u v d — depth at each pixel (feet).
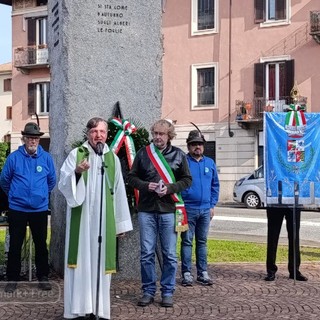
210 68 84.89
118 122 22.49
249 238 39.14
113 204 17.34
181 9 86.33
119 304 19.54
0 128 143.02
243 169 81.61
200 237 22.79
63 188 16.78
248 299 20.39
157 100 24.20
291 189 23.06
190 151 22.82
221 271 25.67
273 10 80.89
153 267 19.49
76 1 23.06
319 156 23.52
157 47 24.29
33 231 21.50
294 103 27.27
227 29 83.30
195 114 85.25
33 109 100.48
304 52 78.74
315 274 25.22
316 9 77.97
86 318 17.31
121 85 23.65
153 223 19.24
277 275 24.79
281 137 23.52
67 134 22.85
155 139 19.27
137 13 23.95
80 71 23.07
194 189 22.39
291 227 23.68
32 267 24.17
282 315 18.29
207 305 19.49
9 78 142.51
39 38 99.96
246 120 79.66
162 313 18.44
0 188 22.18
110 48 23.52
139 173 19.43
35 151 21.52
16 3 101.19
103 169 17.02
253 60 81.66
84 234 16.87
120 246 23.13
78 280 16.79
